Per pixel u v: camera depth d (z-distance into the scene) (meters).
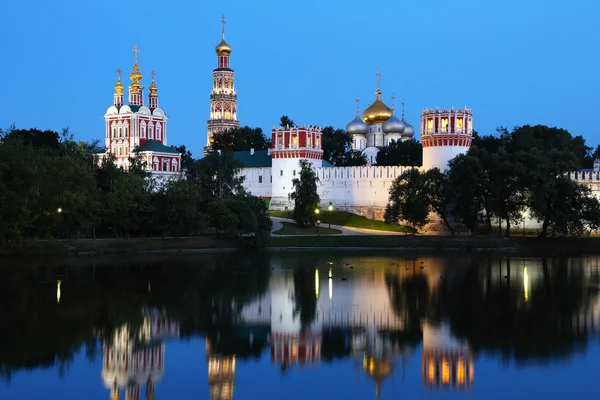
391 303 73.06
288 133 184.00
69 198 119.19
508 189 139.38
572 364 50.19
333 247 138.25
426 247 137.38
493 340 56.97
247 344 56.41
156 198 135.12
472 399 43.81
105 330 60.78
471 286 84.50
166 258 116.94
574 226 133.62
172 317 66.06
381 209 173.50
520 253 128.38
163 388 45.91
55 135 188.12
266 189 194.12
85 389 45.59
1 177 105.56
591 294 78.19
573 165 137.12
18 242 115.06
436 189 146.25
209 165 171.75
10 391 45.12
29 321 63.91
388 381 47.09
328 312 68.56
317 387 46.19
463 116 166.25
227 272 98.19
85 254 121.06
